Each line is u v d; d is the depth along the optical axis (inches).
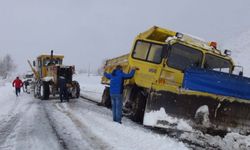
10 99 821.9
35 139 311.9
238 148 342.6
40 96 811.4
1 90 1203.9
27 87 1131.3
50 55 895.1
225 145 346.6
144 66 445.1
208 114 370.6
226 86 374.9
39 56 897.5
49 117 456.1
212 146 337.1
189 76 371.6
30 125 389.4
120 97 410.3
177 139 344.2
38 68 912.3
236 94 376.8
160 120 366.9
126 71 473.7
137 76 446.9
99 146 284.2
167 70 430.0
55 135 330.0
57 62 908.0
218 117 371.9
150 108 370.6
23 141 303.1
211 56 445.4
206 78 372.5
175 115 368.8
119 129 357.4
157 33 472.7
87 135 328.8
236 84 377.4
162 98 370.3
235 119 374.6
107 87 604.4
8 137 321.1
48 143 295.6
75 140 307.4
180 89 369.4
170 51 431.2
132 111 450.6
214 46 471.5
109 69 599.8
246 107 376.5
